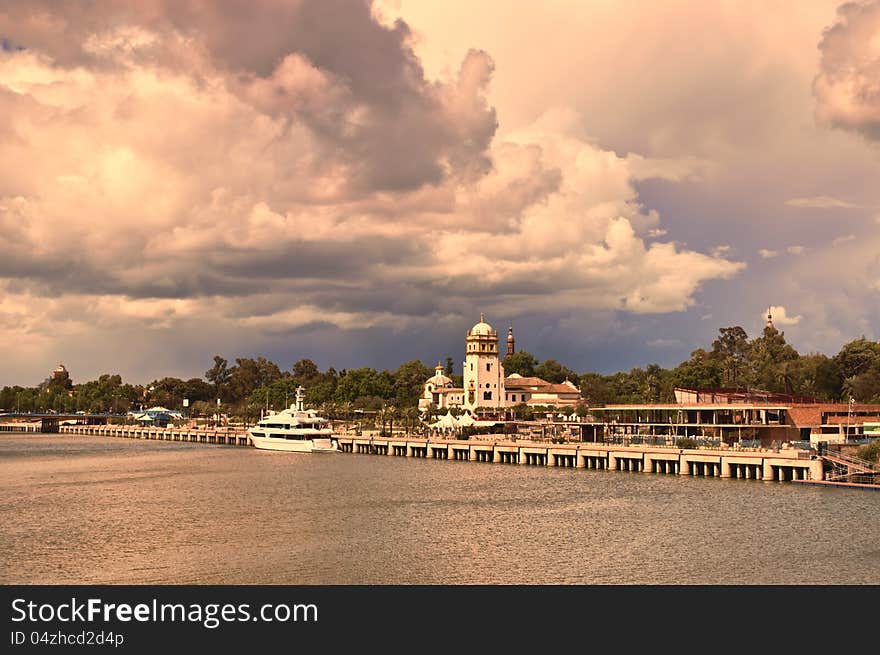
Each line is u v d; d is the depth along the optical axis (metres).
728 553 92.88
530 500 131.12
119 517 118.62
